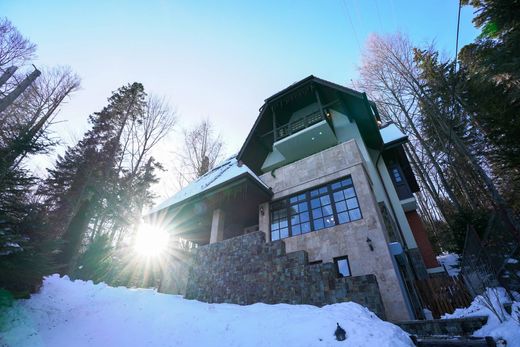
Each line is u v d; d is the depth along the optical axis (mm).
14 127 9984
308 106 15852
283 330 4980
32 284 7129
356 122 13977
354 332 4332
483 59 10828
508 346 3973
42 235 7047
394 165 14906
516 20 9531
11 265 5789
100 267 14102
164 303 7832
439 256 19375
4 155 8102
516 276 6105
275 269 7535
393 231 9516
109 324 6473
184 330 5805
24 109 18391
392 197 12820
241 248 8805
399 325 5410
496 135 10453
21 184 7773
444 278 7891
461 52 14289
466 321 4930
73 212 16250
